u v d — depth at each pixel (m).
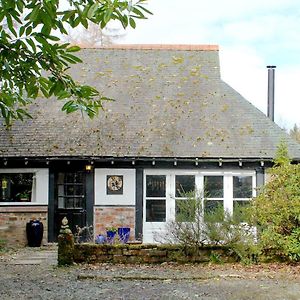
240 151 16.70
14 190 16.98
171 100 18.75
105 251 11.32
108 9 4.30
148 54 20.88
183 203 11.90
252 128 17.59
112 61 20.58
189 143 17.05
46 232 16.78
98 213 16.83
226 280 9.53
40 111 18.53
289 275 10.01
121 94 19.06
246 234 11.34
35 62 5.00
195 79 19.64
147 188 16.92
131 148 16.89
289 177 11.60
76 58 5.11
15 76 5.21
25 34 4.75
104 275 9.91
